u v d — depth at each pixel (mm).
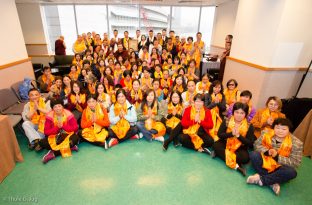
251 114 2477
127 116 2445
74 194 1657
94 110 2340
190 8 7098
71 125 2232
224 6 6223
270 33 2762
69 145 2160
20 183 1764
